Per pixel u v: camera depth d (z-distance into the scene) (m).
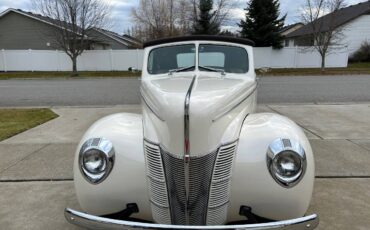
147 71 4.06
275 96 11.98
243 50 4.04
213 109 2.54
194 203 2.50
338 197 3.79
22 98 12.43
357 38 34.53
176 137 2.45
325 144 5.76
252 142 2.61
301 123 7.41
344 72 24.09
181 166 2.46
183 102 2.51
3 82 19.92
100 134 2.73
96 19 29.02
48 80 21.17
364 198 3.77
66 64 29.16
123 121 2.95
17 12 32.56
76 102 11.24
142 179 2.60
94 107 9.89
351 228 3.15
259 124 2.79
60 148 5.75
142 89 3.46
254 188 2.51
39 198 3.89
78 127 7.33
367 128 6.89
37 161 5.10
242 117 2.90
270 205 2.53
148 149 2.61
